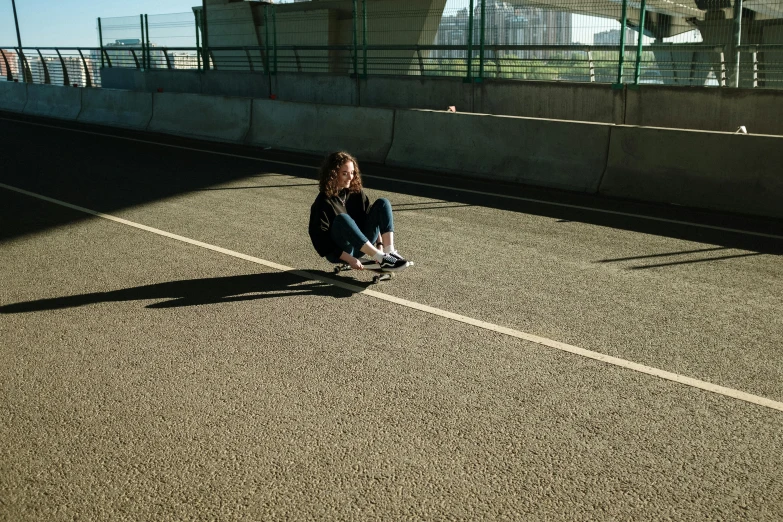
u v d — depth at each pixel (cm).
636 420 370
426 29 2080
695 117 1560
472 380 415
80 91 2234
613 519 288
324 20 2827
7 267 642
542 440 349
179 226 802
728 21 1550
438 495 303
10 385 407
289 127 1548
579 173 1066
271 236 757
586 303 549
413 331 490
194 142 1688
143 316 518
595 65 1755
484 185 1114
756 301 556
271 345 465
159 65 2908
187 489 308
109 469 323
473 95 1939
